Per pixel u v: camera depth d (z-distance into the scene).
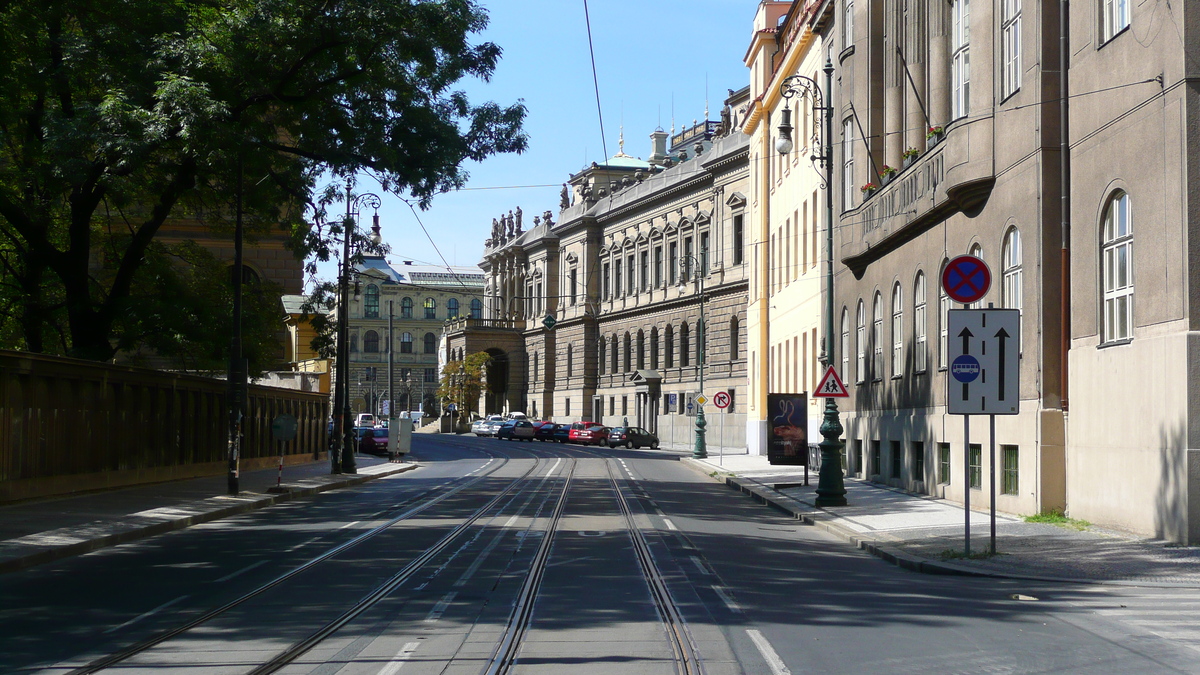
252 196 31.09
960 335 15.67
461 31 28.25
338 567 14.91
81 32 26.94
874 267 33.50
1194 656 9.30
